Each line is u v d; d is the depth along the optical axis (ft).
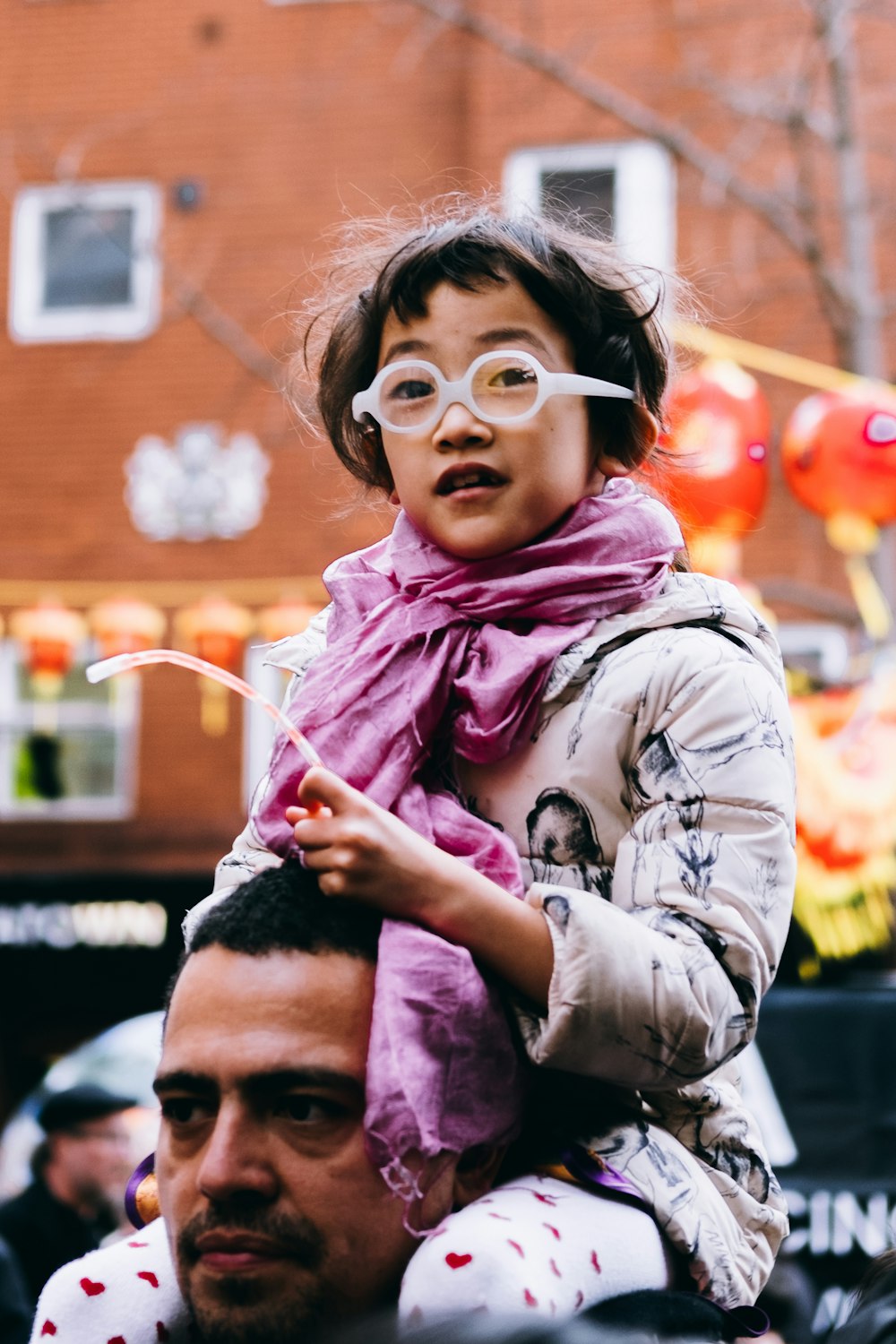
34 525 37.40
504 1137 4.70
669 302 6.64
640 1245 4.69
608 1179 4.78
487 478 5.26
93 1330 4.94
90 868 36.73
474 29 30.73
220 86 37.70
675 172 34.19
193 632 28.78
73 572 37.17
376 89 37.01
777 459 32.24
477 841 4.99
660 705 5.14
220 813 36.50
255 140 37.42
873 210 30.27
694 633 5.28
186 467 36.91
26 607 37.19
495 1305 4.20
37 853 36.96
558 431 5.33
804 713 21.74
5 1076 36.94
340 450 6.11
